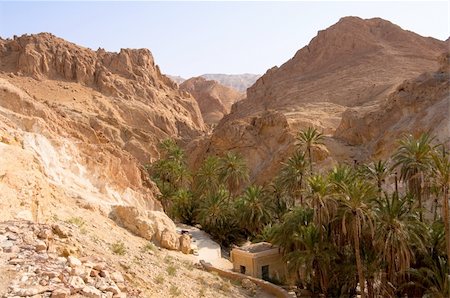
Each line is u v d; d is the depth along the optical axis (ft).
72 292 27.73
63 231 39.06
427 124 171.73
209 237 151.74
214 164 181.37
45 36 417.49
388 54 399.85
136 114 369.09
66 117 131.23
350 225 95.61
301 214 109.50
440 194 102.89
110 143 134.92
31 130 92.63
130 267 43.21
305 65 448.24
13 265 29.01
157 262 59.06
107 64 444.55
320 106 321.93
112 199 98.32
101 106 351.67
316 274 105.50
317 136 150.61
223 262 122.52
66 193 77.56
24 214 41.14
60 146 93.45
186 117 444.96
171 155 219.61
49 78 375.66
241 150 232.53
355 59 412.57
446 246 87.76
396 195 90.79
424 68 367.25
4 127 75.10
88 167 98.99
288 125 230.07
